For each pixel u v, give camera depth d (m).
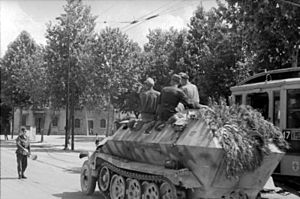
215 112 8.73
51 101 39.72
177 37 37.34
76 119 74.94
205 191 8.61
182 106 10.09
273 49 17.98
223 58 26.09
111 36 38.97
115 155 11.91
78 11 39.19
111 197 11.44
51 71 38.50
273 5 16.81
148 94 10.86
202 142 8.37
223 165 8.27
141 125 10.79
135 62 41.41
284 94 11.42
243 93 12.91
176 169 8.90
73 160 25.67
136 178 10.31
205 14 33.66
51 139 55.38
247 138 8.47
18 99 55.06
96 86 38.50
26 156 16.45
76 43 38.91
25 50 54.91
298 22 16.97
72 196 12.35
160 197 9.48
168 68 38.16
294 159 10.89
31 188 13.80
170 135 9.38
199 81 27.27
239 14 18.00
